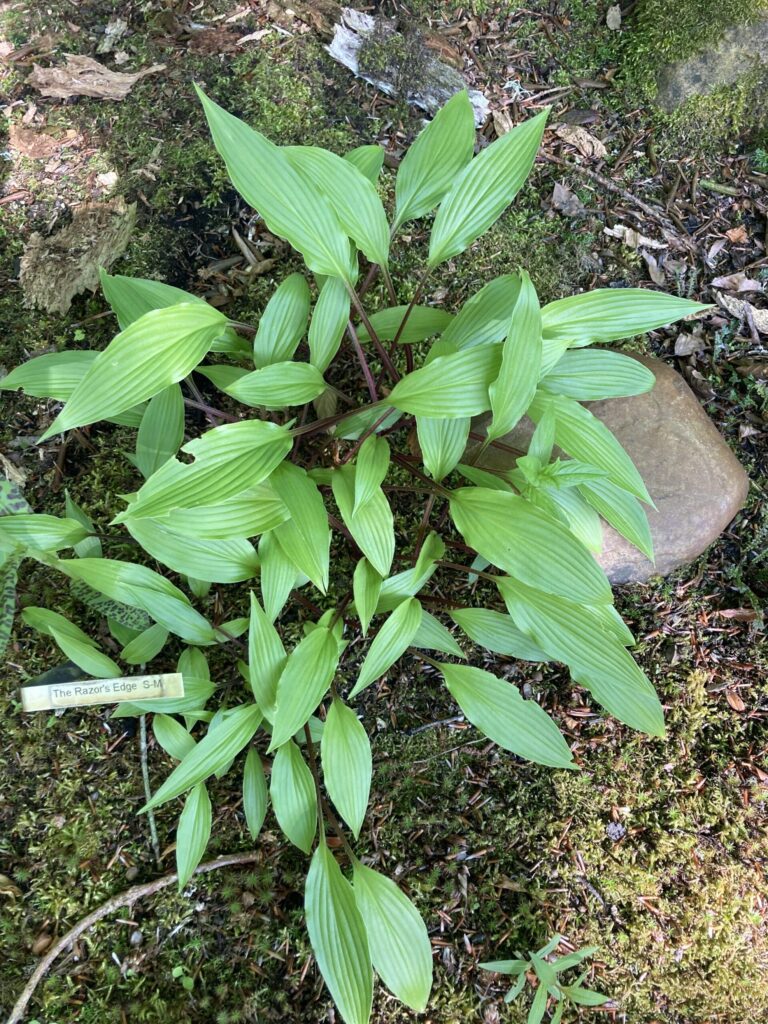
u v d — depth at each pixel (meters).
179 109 0.50
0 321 0.47
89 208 0.49
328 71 0.52
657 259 0.53
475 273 0.51
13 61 0.50
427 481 0.40
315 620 0.46
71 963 0.40
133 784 0.43
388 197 0.51
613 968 0.42
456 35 0.54
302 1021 0.40
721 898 0.44
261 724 0.43
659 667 0.47
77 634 0.40
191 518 0.34
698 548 0.46
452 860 0.44
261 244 0.49
